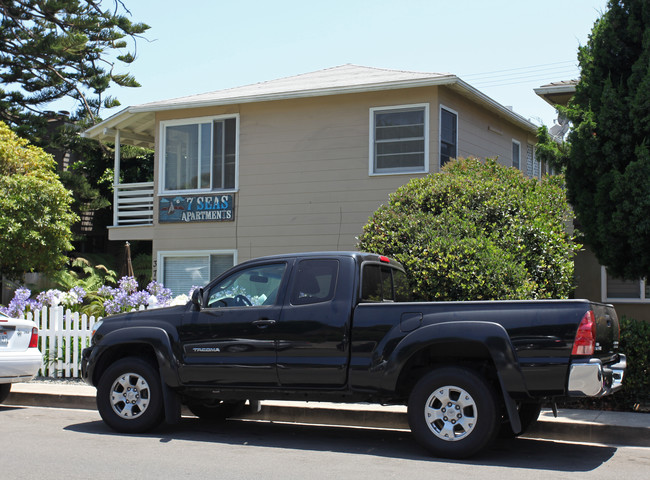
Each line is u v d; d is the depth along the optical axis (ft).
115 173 65.72
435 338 23.29
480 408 22.76
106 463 22.33
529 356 22.43
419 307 24.06
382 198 54.39
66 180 81.41
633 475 21.26
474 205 37.35
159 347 27.17
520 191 39.40
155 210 61.93
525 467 22.21
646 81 32.55
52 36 86.43
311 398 25.68
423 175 53.06
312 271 26.07
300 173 57.16
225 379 26.30
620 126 33.60
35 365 34.58
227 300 27.32
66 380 41.42
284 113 57.98
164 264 61.93
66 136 86.53
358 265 25.84
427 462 22.77
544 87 52.01
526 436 28.02
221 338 26.45
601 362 22.82
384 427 29.78
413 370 24.88
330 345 24.84
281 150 57.93
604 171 34.47
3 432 27.94
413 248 33.76
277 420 31.32
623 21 34.94
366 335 24.45
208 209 59.98
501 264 32.14
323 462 22.74
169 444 25.63
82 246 89.66
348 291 25.22
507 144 65.57
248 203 58.75
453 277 31.94
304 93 55.88
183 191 61.05
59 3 88.17
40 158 65.82
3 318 34.12
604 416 29.07
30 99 92.48
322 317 25.12
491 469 21.81
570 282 37.29
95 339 28.66
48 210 60.95
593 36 36.40
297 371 25.21
